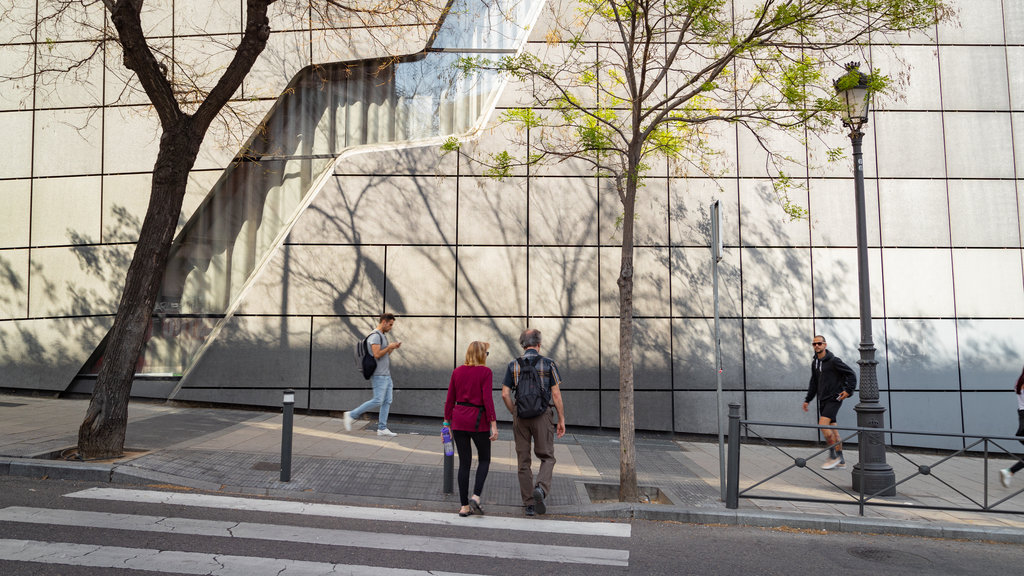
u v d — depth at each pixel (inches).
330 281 439.5
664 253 440.5
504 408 433.4
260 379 434.0
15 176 465.7
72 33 463.5
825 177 444.8
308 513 223.1
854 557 201.9
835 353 432.8
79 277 454.6
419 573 168.1
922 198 442.9
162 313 451.8
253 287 438.9
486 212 444.1
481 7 454.9
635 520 239.6
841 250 441.1
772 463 354.9
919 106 447.2
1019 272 436.8
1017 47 452.4
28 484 240.1
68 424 340.8
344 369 433.7
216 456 291.3
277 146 460.4
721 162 445.1
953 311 435.2
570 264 440.5
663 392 430.6
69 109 463.8
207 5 452.1
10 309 458.6
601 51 435.5
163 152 289.7
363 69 459.2
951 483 315.6
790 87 285.7
